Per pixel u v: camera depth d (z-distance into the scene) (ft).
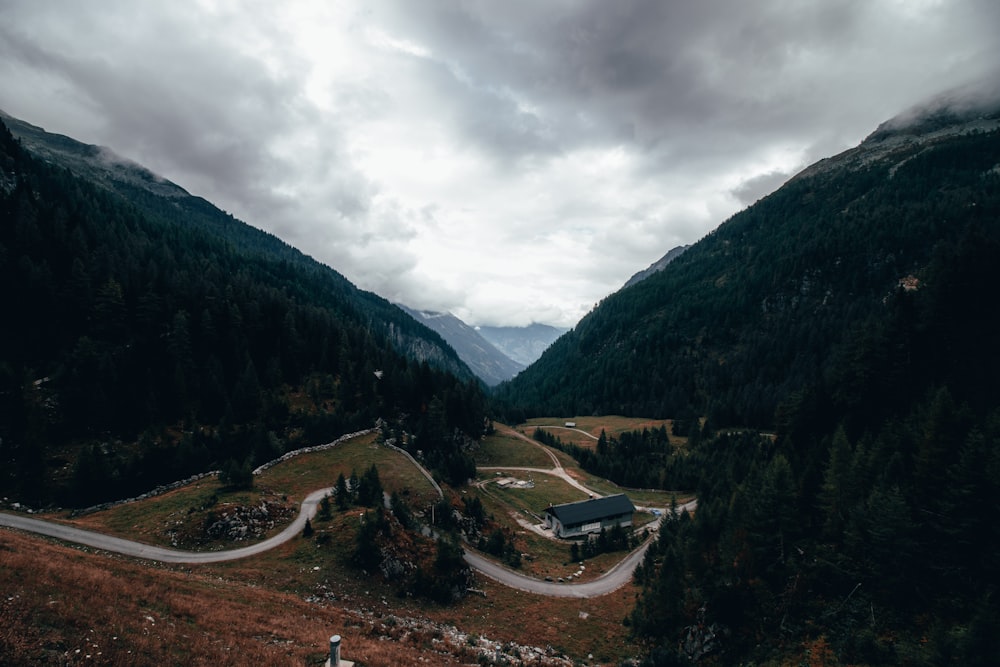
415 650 115.44
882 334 241.14
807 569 147.64
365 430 361.30
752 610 145.28
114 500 243.60
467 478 360.69
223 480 234.79
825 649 123.24
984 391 204.44
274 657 81.82
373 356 477.77
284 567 171.63
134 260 403.54
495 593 200.85
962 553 130.31
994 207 634.02
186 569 161.07
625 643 169.37
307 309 516.32
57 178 556.10
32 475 234.17
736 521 177.17
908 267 640.17
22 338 304.50
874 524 135.54
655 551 236.22
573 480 410.31
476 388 542.98
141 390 312.29
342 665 87.66
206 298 390.83
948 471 140.15
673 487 404.98
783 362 650.84
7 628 61.62
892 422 198.70
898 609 126.41
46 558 92.68
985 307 224.74
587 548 273.54
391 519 211.61
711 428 520.83
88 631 68.54
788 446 244.83
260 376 378.73
